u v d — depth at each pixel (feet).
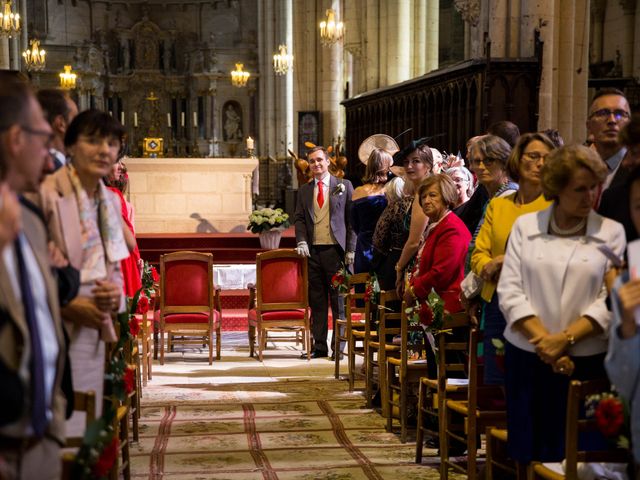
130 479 18.86
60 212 12.66
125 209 24.06
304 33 96.43
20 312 8.66
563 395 13.51
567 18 43.83
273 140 130.52
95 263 13.10
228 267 48.16
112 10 138.82
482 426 16.75
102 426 10.53
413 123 58.03
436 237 20.90
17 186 8.91
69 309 12.41
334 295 34.94
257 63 136.98
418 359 24.43
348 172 73.26
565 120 44.16
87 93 133.69
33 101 8.96
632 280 9.80
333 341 34.86
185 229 59.67
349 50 77.00
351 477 19.17
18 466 8.77
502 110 42.24
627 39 71.61
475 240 17.22
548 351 12.93
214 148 136.77
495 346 14.84
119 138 13.30
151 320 34.42
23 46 112.37
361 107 69.87
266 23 129.70
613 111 17.33
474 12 48.57
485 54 44.21
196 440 22.63
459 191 24.73
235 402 27.27
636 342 9.85
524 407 13.64
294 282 34.53
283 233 63.31
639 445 10.06
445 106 50.83
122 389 14.49
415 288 21.08
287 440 22.62
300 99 97.25
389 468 19.89
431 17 74.33
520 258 13.61
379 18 74.23
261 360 34.73
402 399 22.31
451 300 20.49
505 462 15.80
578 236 13.35
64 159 15.05
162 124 139.13
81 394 11.56
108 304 12.59
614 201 14.29
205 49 136.77
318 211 34.53
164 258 33.73
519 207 15.96
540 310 13.34
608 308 12.98
